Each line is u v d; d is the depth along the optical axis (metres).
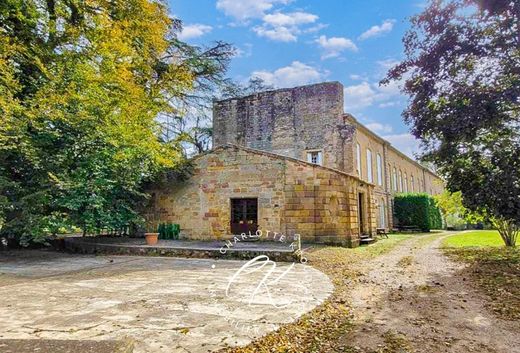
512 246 12.16
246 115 22.16
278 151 20.98
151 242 12.81
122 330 4.07
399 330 4.30
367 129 22.72
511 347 3.76
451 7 9.07
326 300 5.59
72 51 12.59
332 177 13.44
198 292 6.08
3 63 10.09
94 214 12.47
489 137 9.31
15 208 11.20
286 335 4.04
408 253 11.66
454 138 8.87
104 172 12.75
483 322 4.58
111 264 9.72
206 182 14.50
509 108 8.46
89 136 12.43
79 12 12.97
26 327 4.15
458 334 4.16
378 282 7.06
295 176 13.46
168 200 14.95
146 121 13.60
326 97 20.33
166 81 16.27
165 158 13.72
